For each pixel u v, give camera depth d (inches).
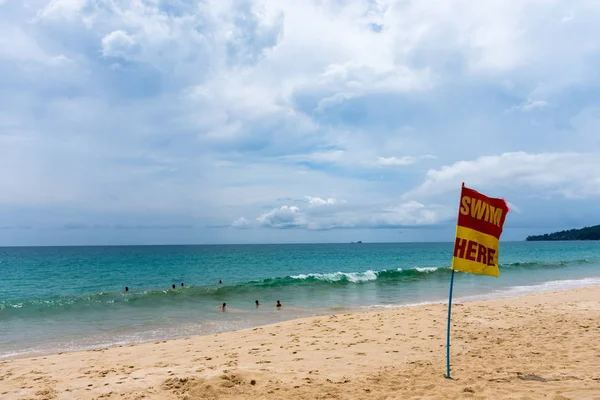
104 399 238.1
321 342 402.9
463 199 266.7
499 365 301.7
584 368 287.3
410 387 254.1
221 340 439.5
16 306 759.7
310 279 1190.3
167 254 3747.5
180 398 237.8
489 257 268.1
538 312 556.4
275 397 239.8
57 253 4333.2
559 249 4284.0
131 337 522.0
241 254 3686.0
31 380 288.5
